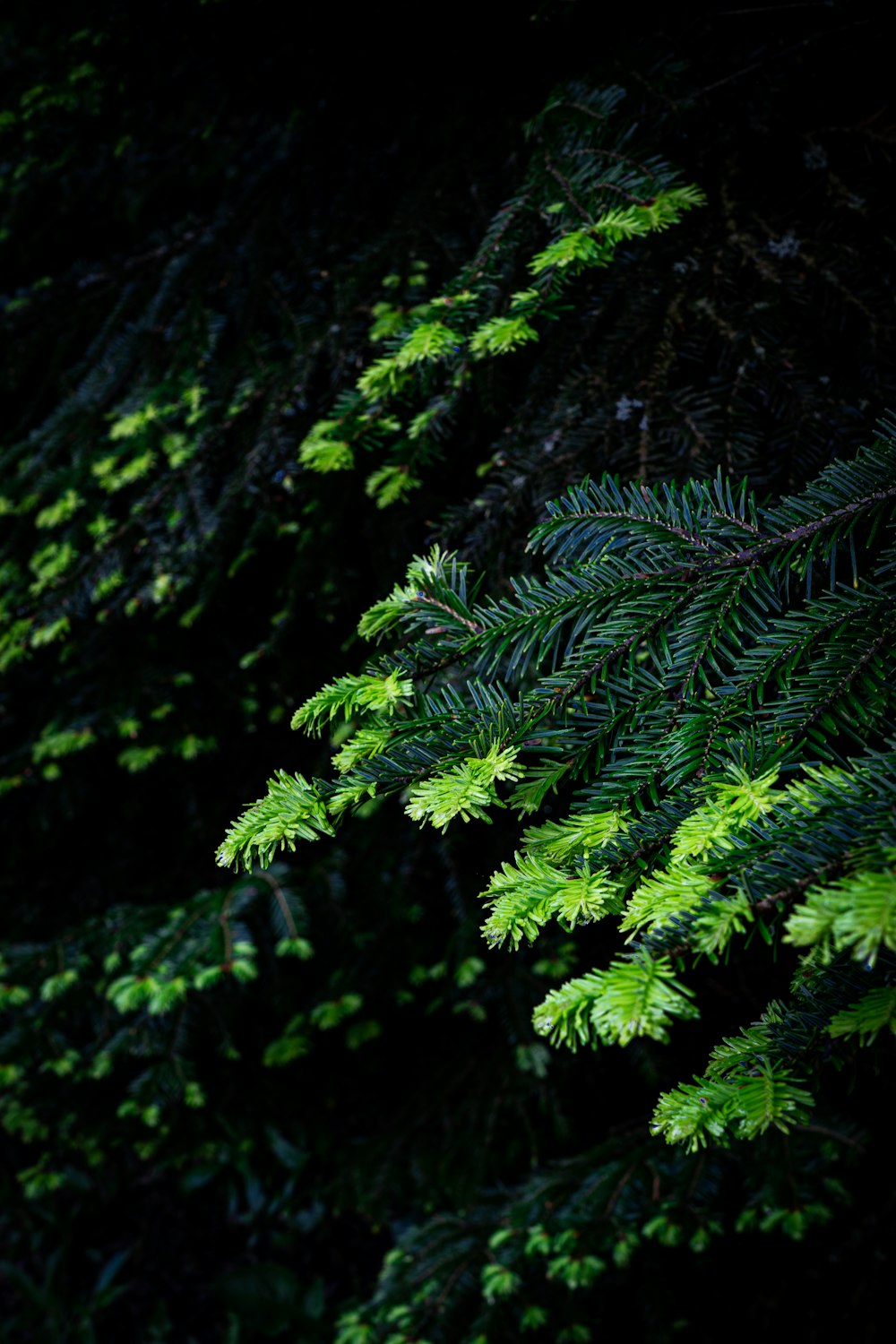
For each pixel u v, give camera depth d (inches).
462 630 47.0
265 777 138.0
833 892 25.5
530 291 60.9
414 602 47.9
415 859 115.6
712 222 73.0
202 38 101.4
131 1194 185.3
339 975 115.6
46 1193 185.2
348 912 117.9
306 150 113.9
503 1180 119.8
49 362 131.1
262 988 125.2
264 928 126.0
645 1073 101.9
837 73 69.0
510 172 93.2
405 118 105.0
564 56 84.7
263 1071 139.3
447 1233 107.8
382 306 87.7
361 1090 138.3
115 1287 170.9
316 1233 168.2
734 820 32.7
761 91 69.7
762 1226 87.1
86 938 119.6
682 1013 28.3
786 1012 34.1
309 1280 162.7
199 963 103.0
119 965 118.5
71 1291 173.6
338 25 94.3
